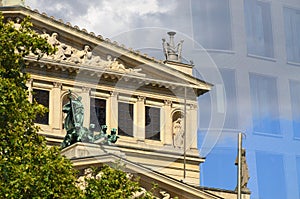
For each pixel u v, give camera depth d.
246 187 70.12
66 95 86.38
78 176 67.69
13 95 47.81
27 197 46.72
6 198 45.56
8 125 47.78
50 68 85.75
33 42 49.75
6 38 49.22
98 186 54.53
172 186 75.94
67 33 85.00
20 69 51.81
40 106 49.41
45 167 47.50
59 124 85.12
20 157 47.34
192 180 83.44
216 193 78.19
